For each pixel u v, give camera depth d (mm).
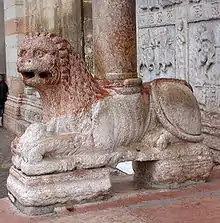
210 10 6898
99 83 4574
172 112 4656
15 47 12250
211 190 4578
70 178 4148
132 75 4730
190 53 7402
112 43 4715
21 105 12016
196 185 4727
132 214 3998
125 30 4727
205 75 7113
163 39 8000
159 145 4551
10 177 4363
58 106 4324
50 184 4074
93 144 4250
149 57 8430
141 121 4535
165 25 7930
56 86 4285
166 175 4578
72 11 10734
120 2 4719
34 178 4027
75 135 4215
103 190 4266
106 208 4129
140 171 4805
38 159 4047
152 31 8297
